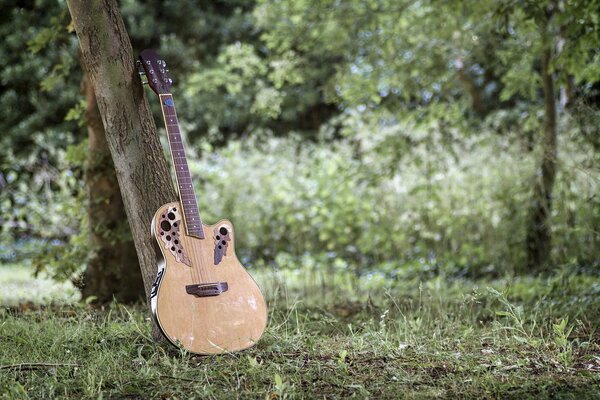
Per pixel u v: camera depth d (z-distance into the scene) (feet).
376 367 14.25
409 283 28.37
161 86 15.76
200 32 51.55
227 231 15.42
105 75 15.69
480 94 43.14
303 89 54.13
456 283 27.27
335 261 33.73
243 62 40.29
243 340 15.03
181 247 14.89
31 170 42.63
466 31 31.53
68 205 24.85
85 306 20.99
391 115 33.60
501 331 17.21
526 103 44.32
